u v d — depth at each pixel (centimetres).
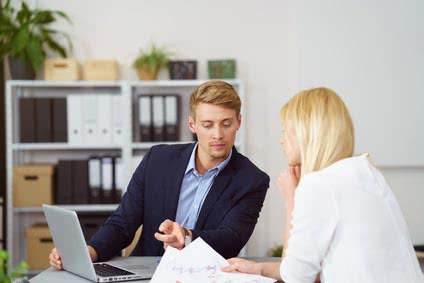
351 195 158
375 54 439
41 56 427
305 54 441
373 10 438
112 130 431
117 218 234
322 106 166
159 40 455
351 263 155
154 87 459
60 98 431
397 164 442
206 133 220
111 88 461
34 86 450
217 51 456
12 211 427
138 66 436
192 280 171
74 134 431
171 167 236
